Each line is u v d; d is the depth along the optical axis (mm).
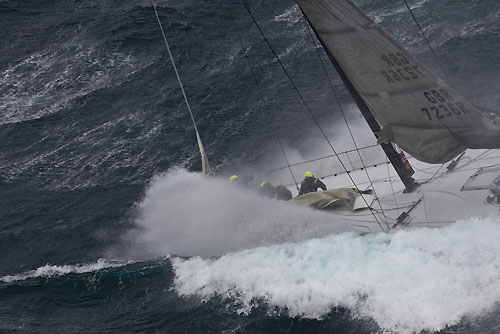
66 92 174500
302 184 113375
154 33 193500
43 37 196875
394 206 101625
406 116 92562
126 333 89938
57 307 100438
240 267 92438
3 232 126938
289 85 167500
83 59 185750
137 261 108875
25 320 98125
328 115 154125
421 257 84250
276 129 152000
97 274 106750
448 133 91125
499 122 97250
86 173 144375
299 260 90000
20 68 185000
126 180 140375
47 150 153625
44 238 123438
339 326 80750
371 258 86688
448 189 99625
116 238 119188
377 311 80562
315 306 83812
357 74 92875
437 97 89750
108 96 170875
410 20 186625
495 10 185750
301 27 191250
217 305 89562
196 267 97750
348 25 89438
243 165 140875
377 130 101000
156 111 162875
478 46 170500
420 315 78125
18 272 113875
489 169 100125
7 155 153250
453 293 79125
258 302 87500
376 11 193375
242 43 186375
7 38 197750
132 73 178500
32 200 136750
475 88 153375
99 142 154375
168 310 91625
